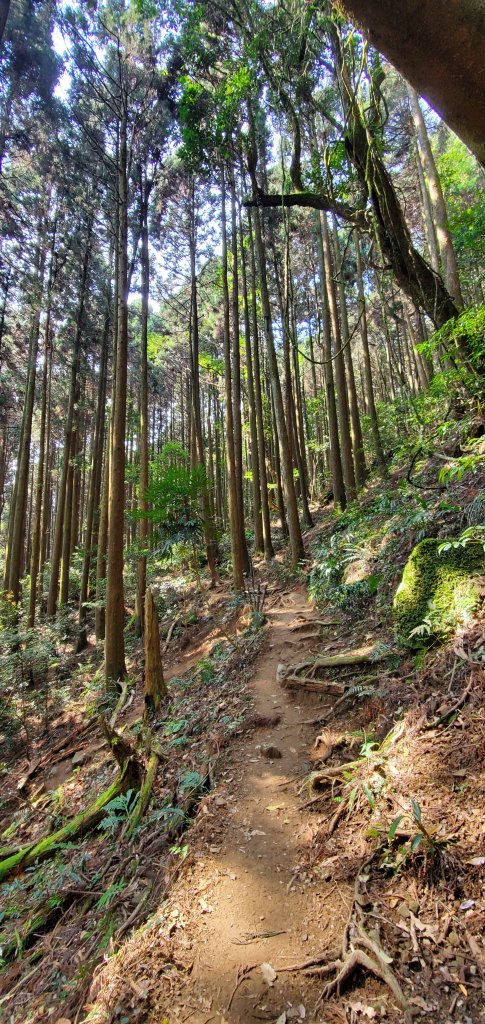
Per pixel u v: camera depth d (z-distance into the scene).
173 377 24.27
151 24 8.62
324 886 2.34
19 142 11.18
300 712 4.36
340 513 11.49
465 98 0.88
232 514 10.49
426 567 3.94
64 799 5.33
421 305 5.39
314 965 1.95
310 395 26.77
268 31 5.28
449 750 2.57
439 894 1.98
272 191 11.78
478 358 5.05
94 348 15.94
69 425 14.52
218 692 5.43
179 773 3.98
